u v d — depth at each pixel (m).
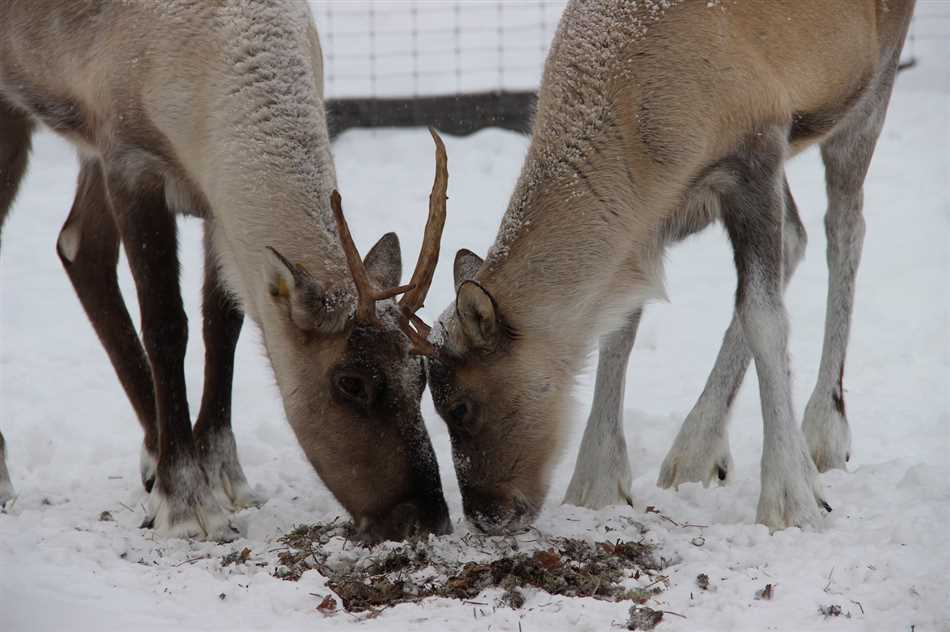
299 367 14.62
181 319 16.23
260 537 15.40
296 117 15.38
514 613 11.91
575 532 14.81
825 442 17.61
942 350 22.30
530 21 43.25
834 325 17.98
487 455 15.12
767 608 11.91
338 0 45.66
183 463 15.78
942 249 26.80
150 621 11.72
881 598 12.06
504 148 33.75
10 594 12.34
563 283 14.92
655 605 12.20
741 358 17.38
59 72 16.91
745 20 15.32
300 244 14.77
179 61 15.66
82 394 21.77
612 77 15.06
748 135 15.09
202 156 15.55
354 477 14.55
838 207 18.17
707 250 28.56
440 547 13.91
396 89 37.78
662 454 18.67
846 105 16.80
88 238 18.25
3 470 17.09
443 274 26.17
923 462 16.45
